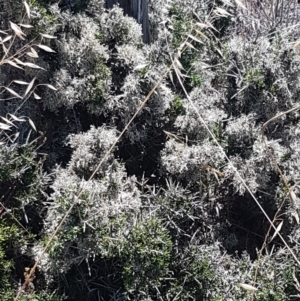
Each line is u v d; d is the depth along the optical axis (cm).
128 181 168
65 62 182
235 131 182
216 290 163
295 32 269
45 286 160
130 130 182
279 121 185
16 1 167
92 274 166
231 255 178
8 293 151
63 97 177
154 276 155
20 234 160
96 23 191
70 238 151
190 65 198
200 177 176
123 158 189
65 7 191
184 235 174
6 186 163
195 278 162
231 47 194
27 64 156
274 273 163
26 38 174
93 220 153
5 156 159
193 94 190
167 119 188
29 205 166
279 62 182
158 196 170
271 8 284
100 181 164
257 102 186
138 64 181
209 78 203
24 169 161
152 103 181
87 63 181
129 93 178
